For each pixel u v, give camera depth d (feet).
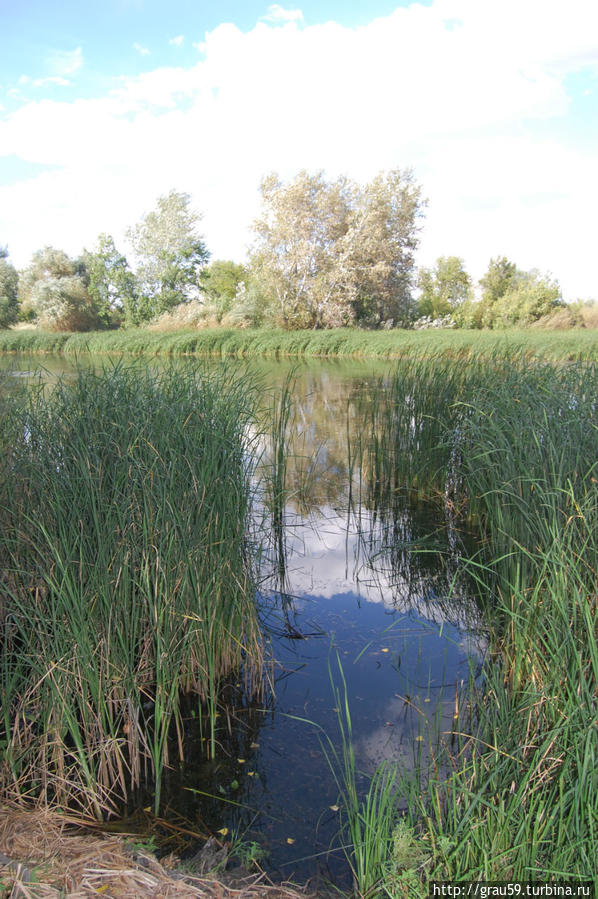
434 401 23.39
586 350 58.18
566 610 9.34
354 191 112.88
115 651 10.03
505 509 13.94
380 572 16.98
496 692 9.84
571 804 7.22
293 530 20.07
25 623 10.69
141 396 13.80
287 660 12.88
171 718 11.16
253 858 8.11
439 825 7.64
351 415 36.47
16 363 16.43
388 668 12.51
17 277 135.13
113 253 133.59
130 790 9.45
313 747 10.32
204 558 11.28
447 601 15.24
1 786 8.98
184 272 136.56
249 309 107.76
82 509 10.85
